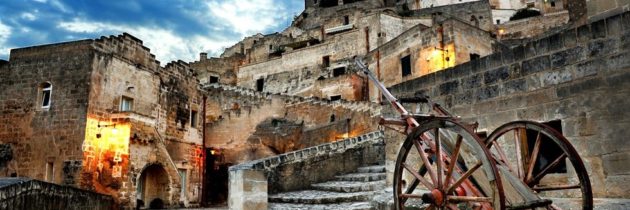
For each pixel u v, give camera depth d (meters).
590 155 8.11
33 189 13.56
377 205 11.02
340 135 29.69
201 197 29.48
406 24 43.44
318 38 52.12
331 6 62.06
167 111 28.12
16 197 12.63
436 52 30.44
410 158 11.22
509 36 50.34
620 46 7.91
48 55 24.38
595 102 8.13
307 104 33.81
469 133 6.75
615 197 7.71
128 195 22.17
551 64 8.88
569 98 8.52
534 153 7.41
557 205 8.27
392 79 34.75
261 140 33.34
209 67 51.50
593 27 8.34
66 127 22.88
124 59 25.47
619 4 9.23
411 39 33.38
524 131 9.13
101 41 24.34
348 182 15.73
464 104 10.30
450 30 30.25
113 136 22.84
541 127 7.12
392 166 11.95
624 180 7.62
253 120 35.59
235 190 12.44
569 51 8.62
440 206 7.16
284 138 32.72
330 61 43.72
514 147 9.17
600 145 7.99
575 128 8.36
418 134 7.68
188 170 29.02
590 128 8.16
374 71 37.31
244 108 36.06
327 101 32.41
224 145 35.31
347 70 41.12
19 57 24.91
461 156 7.73
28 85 24.30
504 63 9.67
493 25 51.31
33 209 13.50
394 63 34.94
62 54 24.14
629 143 7.64
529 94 9.15
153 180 25.14
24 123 23.80
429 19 43.91
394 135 12.01
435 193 7.20
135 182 22.77
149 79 27.11
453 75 10.68
